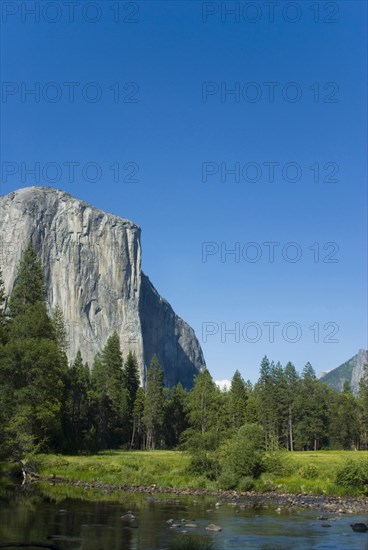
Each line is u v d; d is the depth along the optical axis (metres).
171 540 25.33
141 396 141.62
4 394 63.28
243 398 135.00
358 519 33.94
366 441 152.50
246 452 53.66
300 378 156.50
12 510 33.66
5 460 55.91
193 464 56.41
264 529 29.36
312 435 144.25
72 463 60.53
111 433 131.25
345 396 156.00
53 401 76.56
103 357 137.00
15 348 70.44
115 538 25.59
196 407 115.19
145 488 51.06
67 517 31.47
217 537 26.69
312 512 37.00
